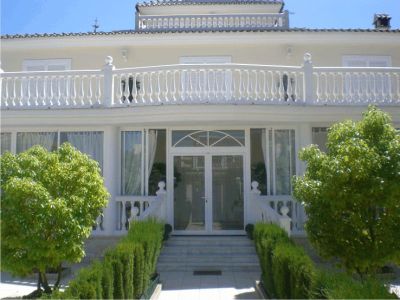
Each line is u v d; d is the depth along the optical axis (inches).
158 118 483.2
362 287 200.2
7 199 281.4
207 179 536.1
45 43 626.2
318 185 287.1
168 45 620.7
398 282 392.2
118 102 499.2
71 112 496.4
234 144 538.9
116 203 511.5
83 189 305.4
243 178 535.5
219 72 495.5
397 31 603.5
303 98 492.1
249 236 494.3
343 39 612.4
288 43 613.6
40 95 537.6
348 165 270.4
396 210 273.7
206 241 494.6
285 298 268.5
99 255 490.9
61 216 286.2
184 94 483.2
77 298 210.8
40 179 298.4
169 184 534.0
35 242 285.0
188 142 541.0
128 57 624.1
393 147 271.7
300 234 489.4
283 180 524.4
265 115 480.7
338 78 540.1
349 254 286.4
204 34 604.7
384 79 511.2
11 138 526.6
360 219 277.6
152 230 366.6
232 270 450.9
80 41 621.6
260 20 680.4
